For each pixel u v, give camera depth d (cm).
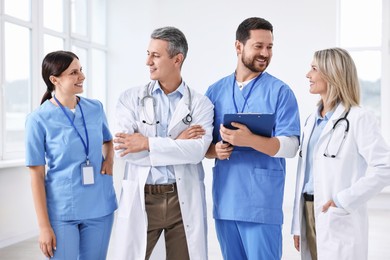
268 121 190
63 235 204
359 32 626
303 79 616
